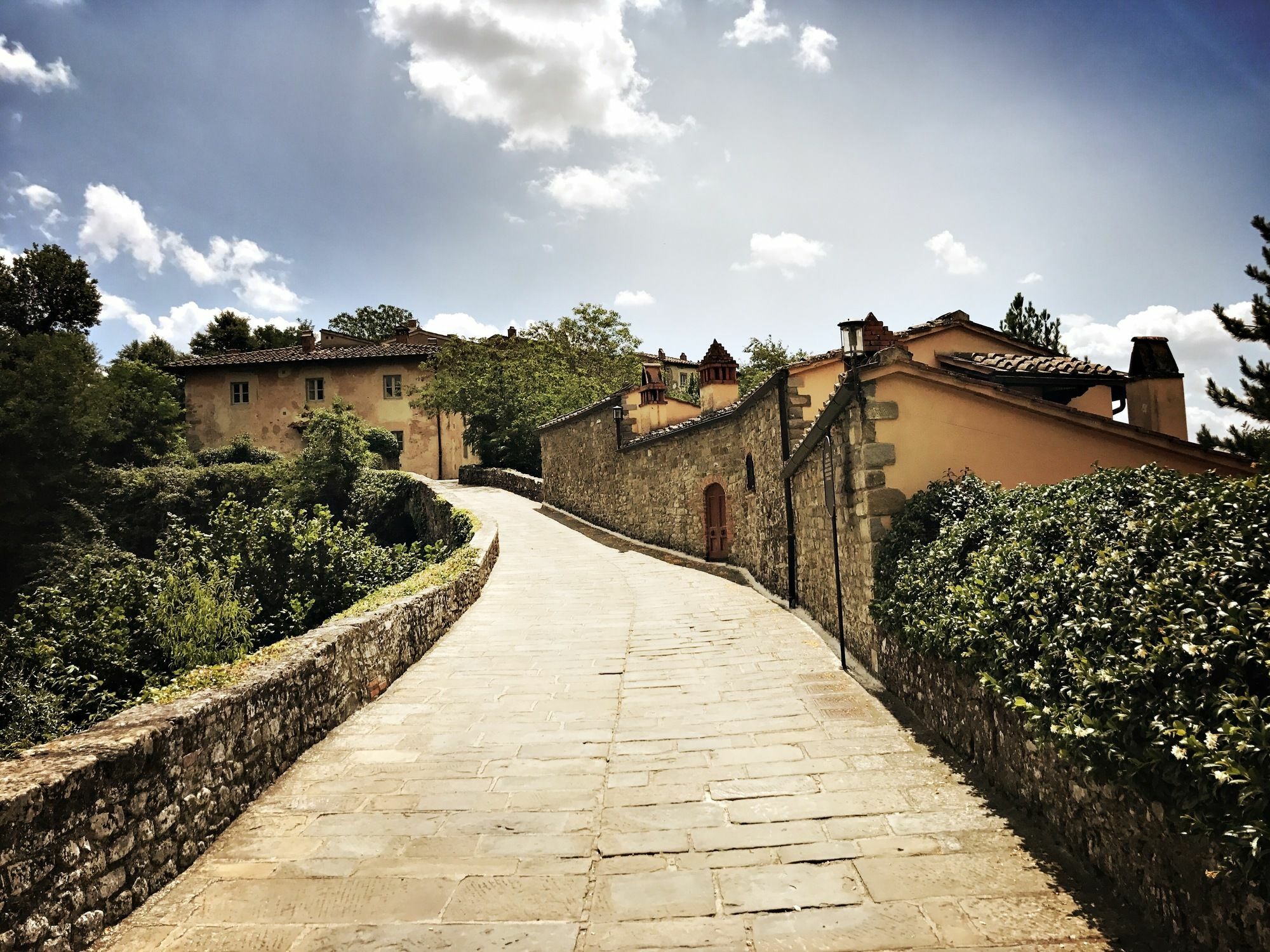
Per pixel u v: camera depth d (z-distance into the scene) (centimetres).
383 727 645
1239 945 247
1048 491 523
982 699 475
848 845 399
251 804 488
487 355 3559
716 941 320
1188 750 260
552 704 698
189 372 4041
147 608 1066
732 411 1472
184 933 342
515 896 365
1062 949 297
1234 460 772
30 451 2597
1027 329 1848
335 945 328
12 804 301
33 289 4091
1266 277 1066
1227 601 288
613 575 1540
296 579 1290
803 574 1079
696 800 470
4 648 923
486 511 2683
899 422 745
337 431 3088
